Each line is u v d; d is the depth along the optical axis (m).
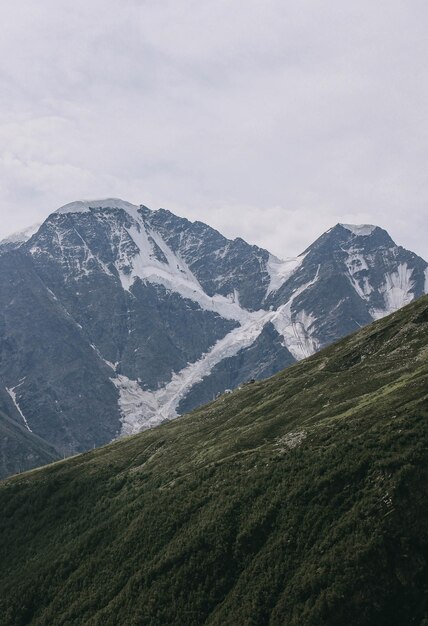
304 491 94.44
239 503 103.38
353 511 83.62
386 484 83.94
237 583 87.25
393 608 72.38
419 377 119.25
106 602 102.62
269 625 77.06
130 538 115.94
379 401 115.12
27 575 126.31
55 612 109.19
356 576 75.19
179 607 90.06
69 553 125.50
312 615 74.12
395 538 77.06
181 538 104.38
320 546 82.31
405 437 91.19
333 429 110.62
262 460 115.06
